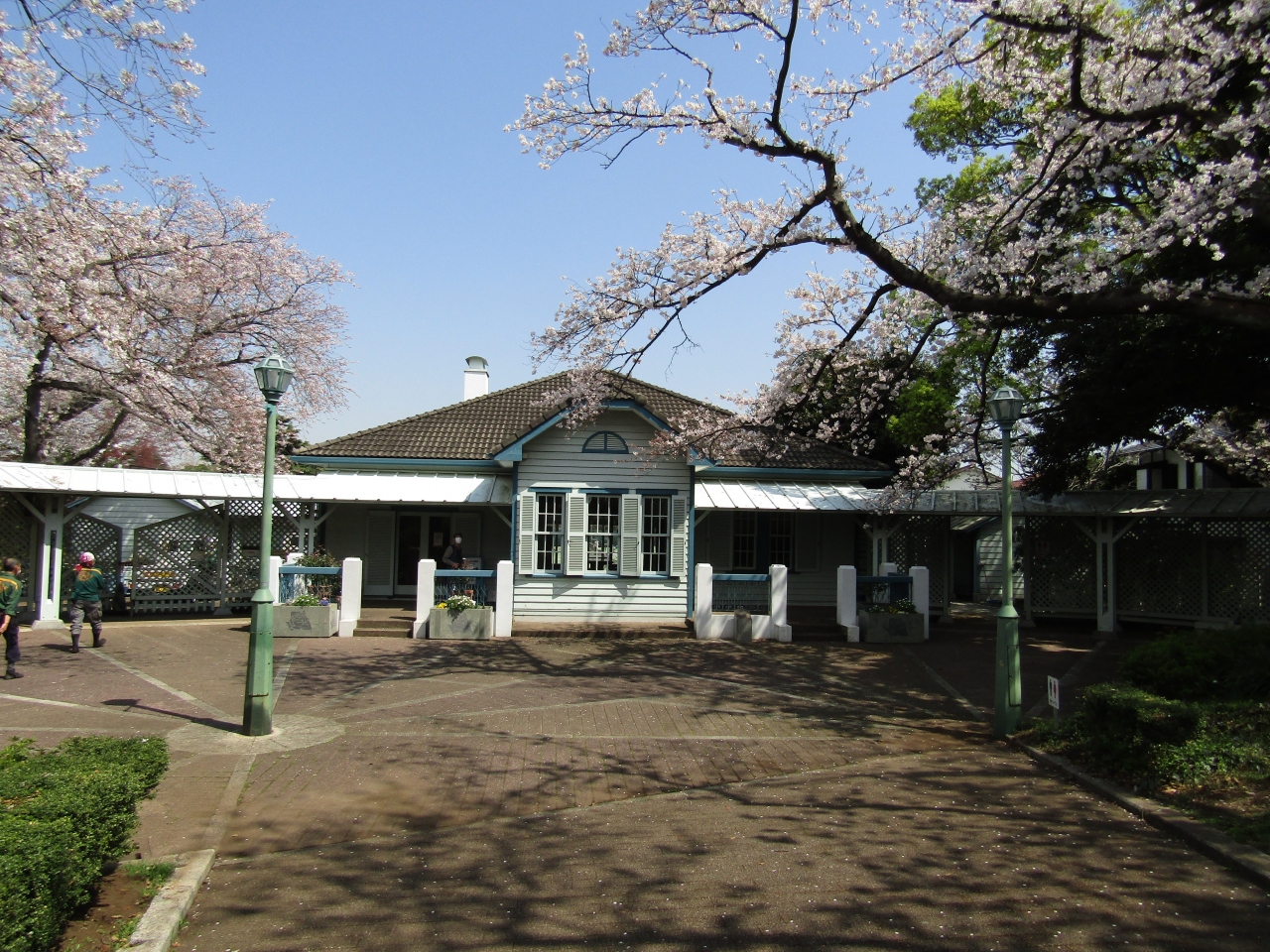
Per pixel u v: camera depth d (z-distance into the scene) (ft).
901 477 60.64
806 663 48.24
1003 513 32.19
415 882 18.29
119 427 88.12
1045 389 63.36
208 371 70.74
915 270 33.55
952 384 75.82
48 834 13.71
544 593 60.64
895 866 18.79
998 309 31.89
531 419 73.56
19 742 19.22
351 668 44.93
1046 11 31.76
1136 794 23.13
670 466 62.08
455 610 56.03
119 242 42.98
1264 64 29.04
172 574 64.44
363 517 69.92
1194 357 43.75
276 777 26.04
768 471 68.64
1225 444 58.59
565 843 20.57
